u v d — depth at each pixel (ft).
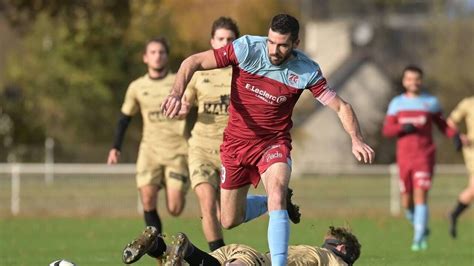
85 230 213.46
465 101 195.62
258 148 101.71
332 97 99.55
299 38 97.60
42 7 387.96
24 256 155.74
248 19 514.27
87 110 486.38
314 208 286.87
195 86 127.24
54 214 262.67
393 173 277.64
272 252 95.50
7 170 274.57
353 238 101.81
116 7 393.70
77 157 389.60
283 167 99.60
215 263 95.45
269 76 99.30
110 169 286.87
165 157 147.02
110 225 227.81
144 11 457.68
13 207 273.75
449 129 178.50
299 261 97.09
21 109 442.09
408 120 176.76
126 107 150.82
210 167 124.67
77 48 474.49
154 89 147.43
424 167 175.11
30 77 487.20
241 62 98.73
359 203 293.64
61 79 485.15
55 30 490.08
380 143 540.93
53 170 282.56
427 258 152.35
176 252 92.94
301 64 99.30
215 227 122.62
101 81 483.10
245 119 101.40
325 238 102.47
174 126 146.61
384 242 186.29
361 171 303.48
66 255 157.28
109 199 287.28
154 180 147.84
